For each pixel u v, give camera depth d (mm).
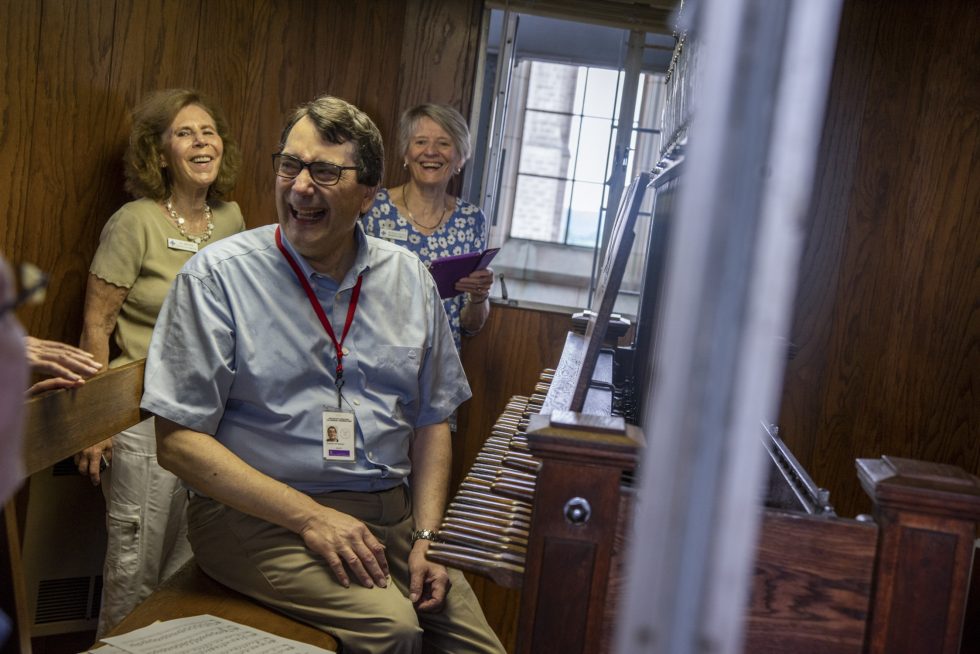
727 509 416
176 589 2068
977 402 3408
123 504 2824
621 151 3934
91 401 1910
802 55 403
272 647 1779
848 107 3484
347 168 2105
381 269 2314
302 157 2082
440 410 2412
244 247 2180
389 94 3812
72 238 3000
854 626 1366
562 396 2037
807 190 408
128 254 2871
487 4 3793
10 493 563
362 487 2180
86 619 3037
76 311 3064
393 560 2229
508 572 1462
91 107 2996
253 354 2096
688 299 415
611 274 1775
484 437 3775
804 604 1365
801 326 3553
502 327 3742
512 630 3670
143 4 3129
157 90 3260
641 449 1363
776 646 1369
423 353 2350
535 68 6051
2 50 2639
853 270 3512
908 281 3463
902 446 3502
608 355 2881
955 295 3418
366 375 2219
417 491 2340
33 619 2949
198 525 2135
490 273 3242
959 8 3355
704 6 427
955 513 1327
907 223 3455
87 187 3029
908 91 3436
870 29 3451
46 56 2793
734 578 419
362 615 1944
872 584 1356
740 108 406
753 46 405
